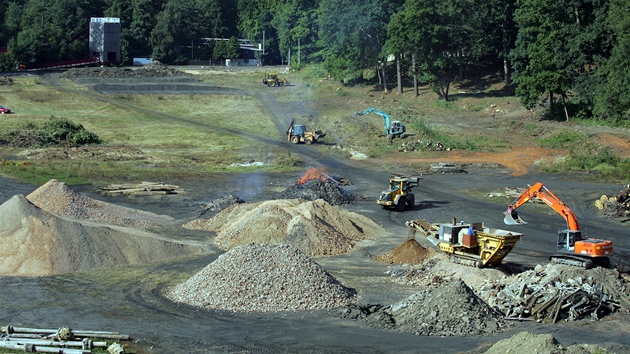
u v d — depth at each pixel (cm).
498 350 2209
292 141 9075
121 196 5806
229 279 3109
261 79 14375
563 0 9425
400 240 4497
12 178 6238
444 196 6075
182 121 10650
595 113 9062
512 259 3997
